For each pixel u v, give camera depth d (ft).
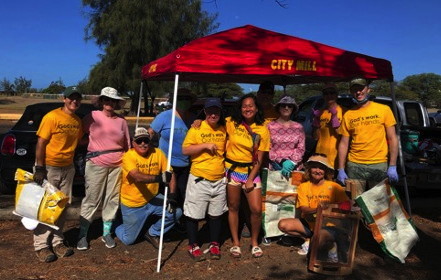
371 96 26.99
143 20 108.06
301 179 16.46
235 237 15.37
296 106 16.51
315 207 15.15
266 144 14.89
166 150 16.62
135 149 15.24
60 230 14.93
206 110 14.42
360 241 17.06
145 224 17.19
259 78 23.59
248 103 14.49
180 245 16.35
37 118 22.02
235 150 14.74
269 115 18.06
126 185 15.52
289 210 16.61
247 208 16.83
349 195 15.90
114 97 15.02
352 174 15.66
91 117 15.33
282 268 14.32
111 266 14.23
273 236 16.47
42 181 14.19
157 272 13.80
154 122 16.70
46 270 13.82
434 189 26.12
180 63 14.07
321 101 26.71
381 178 15.35
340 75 16.08
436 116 44.47
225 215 20.17
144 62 111.86
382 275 13.96
